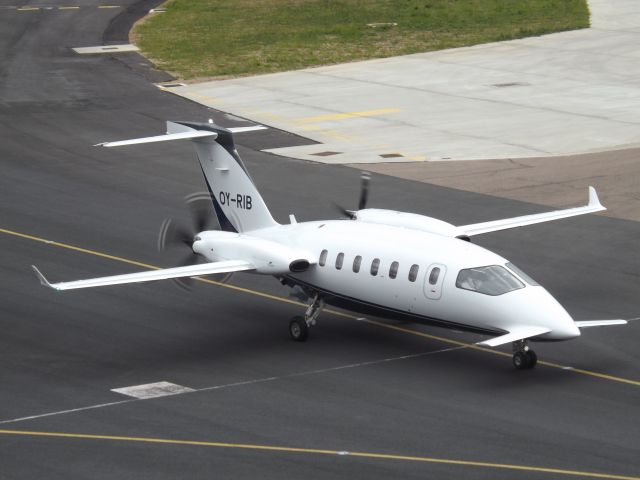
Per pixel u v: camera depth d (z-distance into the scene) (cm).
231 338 11800
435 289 10706
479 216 15962
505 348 11412
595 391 10225
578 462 8681
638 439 9144
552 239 15050
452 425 9438
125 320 12356
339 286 11400
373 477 8412
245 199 12488
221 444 9075
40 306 12750
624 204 16575
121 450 8969
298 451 8919
